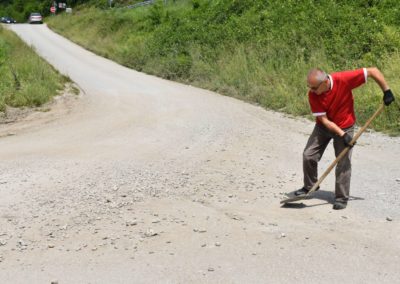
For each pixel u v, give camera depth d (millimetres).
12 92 14688
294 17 18953
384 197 5773
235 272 3936
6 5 94812
